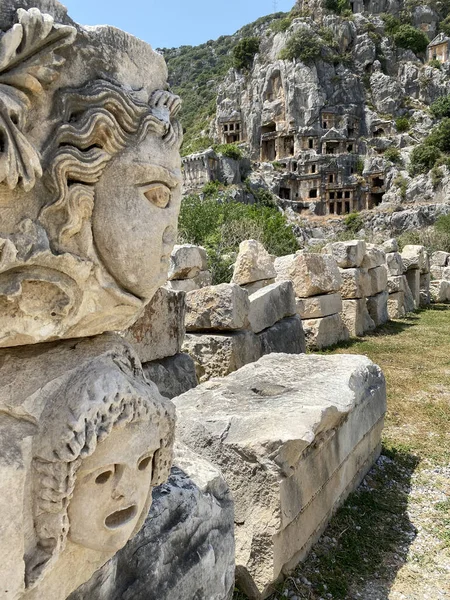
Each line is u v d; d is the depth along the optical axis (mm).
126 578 1740
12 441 1244
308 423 2867
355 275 9758
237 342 5188
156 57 1438
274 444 2645
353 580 2873
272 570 2607
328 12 59188
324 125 52500
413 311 13789
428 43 60656
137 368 1593
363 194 49219
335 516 3420
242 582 2674
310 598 2691
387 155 50094
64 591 1421
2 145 1078
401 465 4281
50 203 1183
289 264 8445
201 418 3033
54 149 1189
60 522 1275
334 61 54531
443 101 53594
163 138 1388
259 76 56219
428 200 45812
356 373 3984
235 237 15359
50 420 1282
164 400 1551
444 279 18016
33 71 1122
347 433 3547
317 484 3051
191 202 17141
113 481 1376
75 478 1285
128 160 1298
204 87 80000
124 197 1304
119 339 1574
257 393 3518
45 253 1172
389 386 6316
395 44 59438
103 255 1313
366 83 55719
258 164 51531
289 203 48344
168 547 1881
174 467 2248
